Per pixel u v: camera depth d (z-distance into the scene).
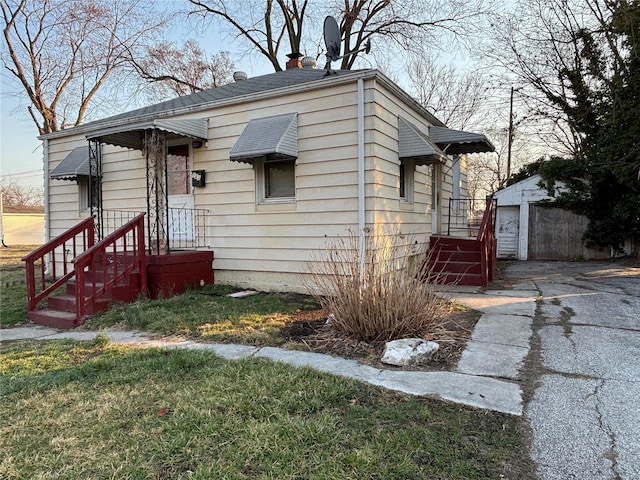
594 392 2.96
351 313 4.25
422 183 8.68
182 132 6.95
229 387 3.01
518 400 2.84
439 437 2.35
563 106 13.38
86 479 2.00
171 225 8.01
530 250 13.19
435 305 4.44
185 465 2.10
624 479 1.97
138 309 5.63
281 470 2.04
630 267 10.15
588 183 12.30
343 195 6.29
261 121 6.81
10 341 4.75
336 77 6.19
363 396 2.89
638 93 9.67
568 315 5.27
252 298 6.40
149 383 3.18
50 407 2.80
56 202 9.85
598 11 12.34
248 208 7.17
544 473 2.03
